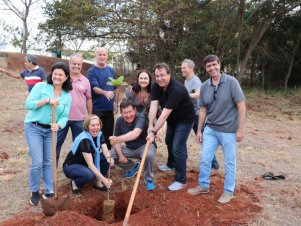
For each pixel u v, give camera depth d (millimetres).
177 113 5180
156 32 15320
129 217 4629
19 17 19422
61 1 15555
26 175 6027
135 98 5836
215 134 5035
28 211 4781
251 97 17297
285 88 20438
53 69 4715
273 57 21500
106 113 6180
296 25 20219
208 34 16594
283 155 7797
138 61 16906
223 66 20094
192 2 15445
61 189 5461
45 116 4742
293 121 12602
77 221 4258
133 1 14539
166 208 4797
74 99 5488
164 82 4926
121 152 5676
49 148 4934
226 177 5066
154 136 4906
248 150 8148
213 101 4914
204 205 4934
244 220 4633
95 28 15039
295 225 4621
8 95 13039
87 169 5141
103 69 6102
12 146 7605
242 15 16469
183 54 16516
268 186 5871
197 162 7035
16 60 15992
